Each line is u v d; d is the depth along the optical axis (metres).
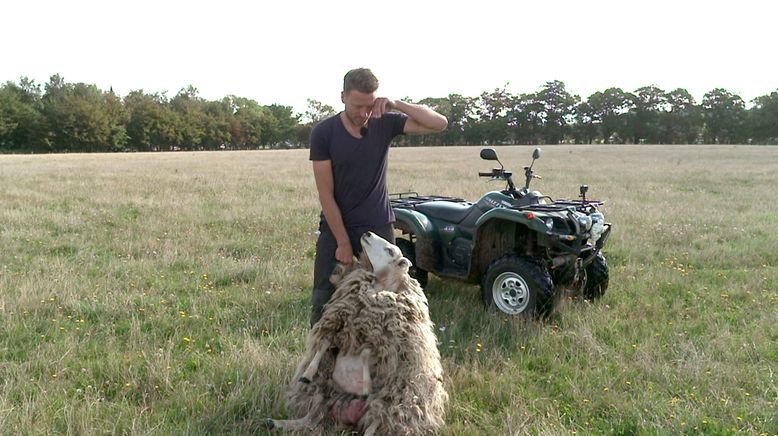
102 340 5.88
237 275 8.32
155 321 6.41
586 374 5.23
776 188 21.02
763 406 4.70
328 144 4.35
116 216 13.27
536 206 7.05
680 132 109.62
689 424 4.39
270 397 4.64
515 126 112.81
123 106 97.12
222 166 33.78
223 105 115.19
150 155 58.97
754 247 10.51
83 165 35.03
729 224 13.08
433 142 109.56
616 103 111.06
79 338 5.91
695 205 16.12
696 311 7.03
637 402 4.70
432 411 4.11
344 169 4.38
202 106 112.88
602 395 4.83
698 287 7.98
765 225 12.84
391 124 4.46
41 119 87.94
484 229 7.17
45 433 4.07
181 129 101.56
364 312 4.07
